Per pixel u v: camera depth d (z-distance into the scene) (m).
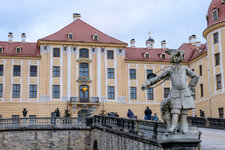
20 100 58.59
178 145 11.80
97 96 61.34
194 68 62.88
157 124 15.91
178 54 12.32
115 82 62.53
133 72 63.84
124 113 61.84
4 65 59.25
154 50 68.88
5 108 57.97
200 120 35.44
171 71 12.33
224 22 49.56
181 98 11.95
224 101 48.84
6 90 58.56
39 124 38.91
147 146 17.20
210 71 52.91
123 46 63.47
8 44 62.84
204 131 28.72
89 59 61.88
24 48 62.53
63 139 38.56
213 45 51.84
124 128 22.67
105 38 64.19
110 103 61.53
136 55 66.31
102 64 62.50
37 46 63.53
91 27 66.50
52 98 59.53
